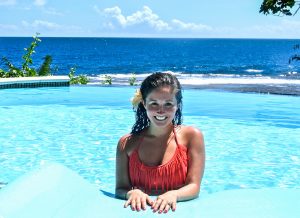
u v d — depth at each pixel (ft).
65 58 258.78
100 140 24.45
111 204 8.98
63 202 8.66
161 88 9.66
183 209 8.76
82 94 43.39
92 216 8.22
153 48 437.99
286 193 9.80
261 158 20.86
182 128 10.37
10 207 7.86
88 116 31.81
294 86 53.67
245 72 144.87
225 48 450.71
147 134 10.33
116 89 47.85
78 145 23.30
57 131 26.78
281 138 25.22
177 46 511.81
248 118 31.37
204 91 46.80
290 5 43.39
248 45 572.51
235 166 19.43
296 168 19.19
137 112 10.46
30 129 27.37
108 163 19.84
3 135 25.67
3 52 321.73
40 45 497.46
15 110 34.35
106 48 425.69
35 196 8.52
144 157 10.16
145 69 172.96
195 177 10.00
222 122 29.86
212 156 21.15
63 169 10.37
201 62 225.76
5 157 20.92
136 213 8.48
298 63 211.00
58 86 49.21
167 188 10.08
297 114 33.06
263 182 17.20
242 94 44.42
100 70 168.14
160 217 8.30
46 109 34.86
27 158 20.74
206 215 8.39
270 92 46.21
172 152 10.07
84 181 10.18
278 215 8.35
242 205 8.91
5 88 45.19
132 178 10.32
